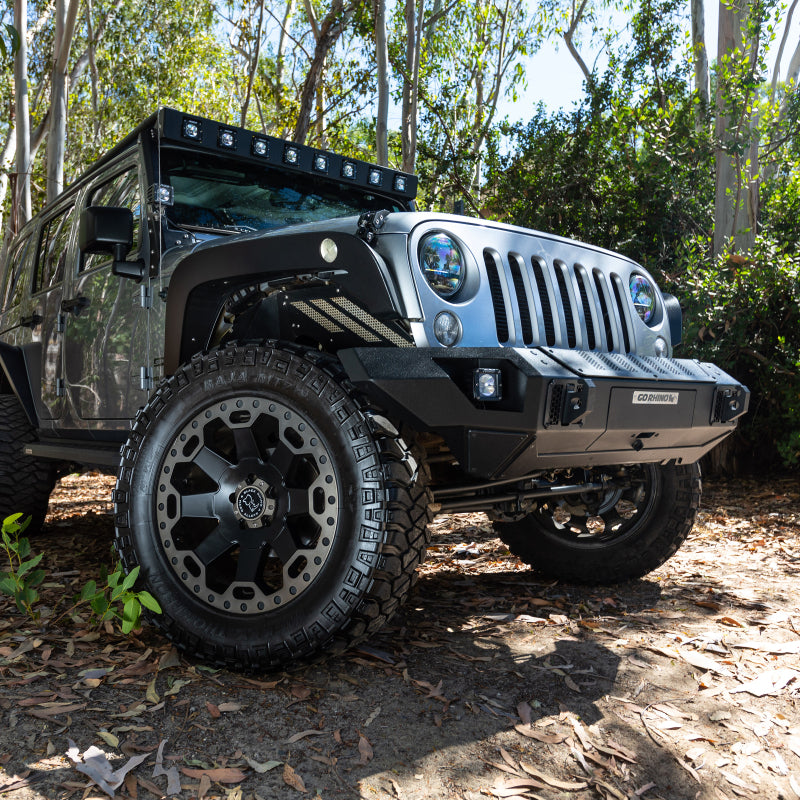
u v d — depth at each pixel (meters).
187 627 2.30
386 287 2.19
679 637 2.73
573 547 3.45
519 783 1.75
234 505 2.29
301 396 2.22
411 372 2.12
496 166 9.91
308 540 2.36
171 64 18.34
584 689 2.26
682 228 8.75
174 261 2.98
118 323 3.34
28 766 1.70
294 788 1.68
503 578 3.60
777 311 7.30
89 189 3.94
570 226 9.23
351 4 12.30
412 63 10.63
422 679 2.26
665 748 1.96
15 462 4.24
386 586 2.12
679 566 3.90
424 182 10.62
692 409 2.65
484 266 2.42
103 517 5.50
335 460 2.17
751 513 5.78
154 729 1.89
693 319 6.96
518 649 2.57
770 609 3.09
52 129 12.09
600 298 2.83
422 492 2.20
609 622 2.89
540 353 2.27
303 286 2.46
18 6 11.70
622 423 2.37
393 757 1.82
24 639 2.49
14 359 4.33
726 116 7.60
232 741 1.86
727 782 1.84
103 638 2.53
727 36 7.80
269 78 17.16
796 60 10.86
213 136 3.34
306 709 2.04
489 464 2.24
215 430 2.47
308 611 2.16
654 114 8.55
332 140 15.79
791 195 7.59
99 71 19.08
